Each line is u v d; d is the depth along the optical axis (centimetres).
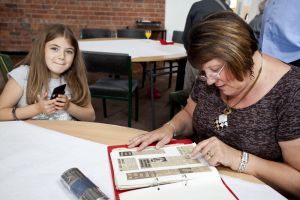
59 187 69
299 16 132
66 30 134
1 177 71
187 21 242
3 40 463
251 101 88
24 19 453
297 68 87
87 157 83
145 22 448
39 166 77
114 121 276
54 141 92
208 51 72
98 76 386
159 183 70
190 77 234
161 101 335
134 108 308
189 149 90
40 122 105
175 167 78
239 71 74
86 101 146
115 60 207
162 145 92
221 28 71
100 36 360
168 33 467
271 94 85
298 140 80
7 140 90
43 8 448
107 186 70
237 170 81
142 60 217
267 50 150
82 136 96
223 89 83
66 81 140
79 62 143
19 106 133
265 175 80
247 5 323
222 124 94
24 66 135
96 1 448
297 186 79
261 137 88
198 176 74
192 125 116
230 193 68
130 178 72
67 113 134
